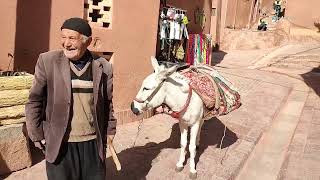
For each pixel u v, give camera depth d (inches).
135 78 278.1
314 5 844.0
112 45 257.9
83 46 111.1
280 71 555.2
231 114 313.4
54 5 224.2
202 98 181.0
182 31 335.9
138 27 272.7
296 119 329.7
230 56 690.8
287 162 236.2
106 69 121.9
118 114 266.8
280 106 358.6
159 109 184.2
